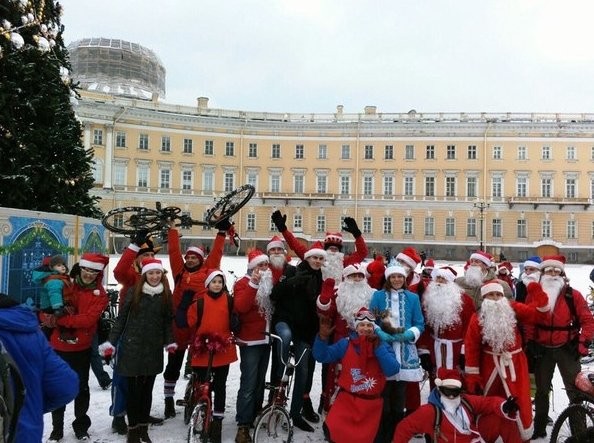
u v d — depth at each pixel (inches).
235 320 236.5
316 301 234.7
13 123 384.8
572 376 238.7
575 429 203.6
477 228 2354.8
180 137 2406.5
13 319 111.6
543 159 2327.8
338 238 294.7
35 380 113.8
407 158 2421.3
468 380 206.7
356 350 209.0
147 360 221.3
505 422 193.9
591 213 2284.7
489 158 2361.0
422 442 236.5
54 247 387.5
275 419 220.4
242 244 2409.0
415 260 273.3
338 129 2458.2
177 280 275.1
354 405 203.0
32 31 422.3
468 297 241.8
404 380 215.3
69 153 441.1
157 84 2982.3
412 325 223.6
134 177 2322.8
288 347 229.1
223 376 231.0
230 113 2522.1
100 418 259.9
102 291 242.4
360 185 2445.9
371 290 234.5
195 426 212.8
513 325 204.1
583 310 237.9
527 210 2329.0
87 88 2581.2
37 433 112.0
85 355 231.6
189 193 2400.3
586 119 2368.4
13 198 378.6
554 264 246.2
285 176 2469.2
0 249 336.5
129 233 269.1
